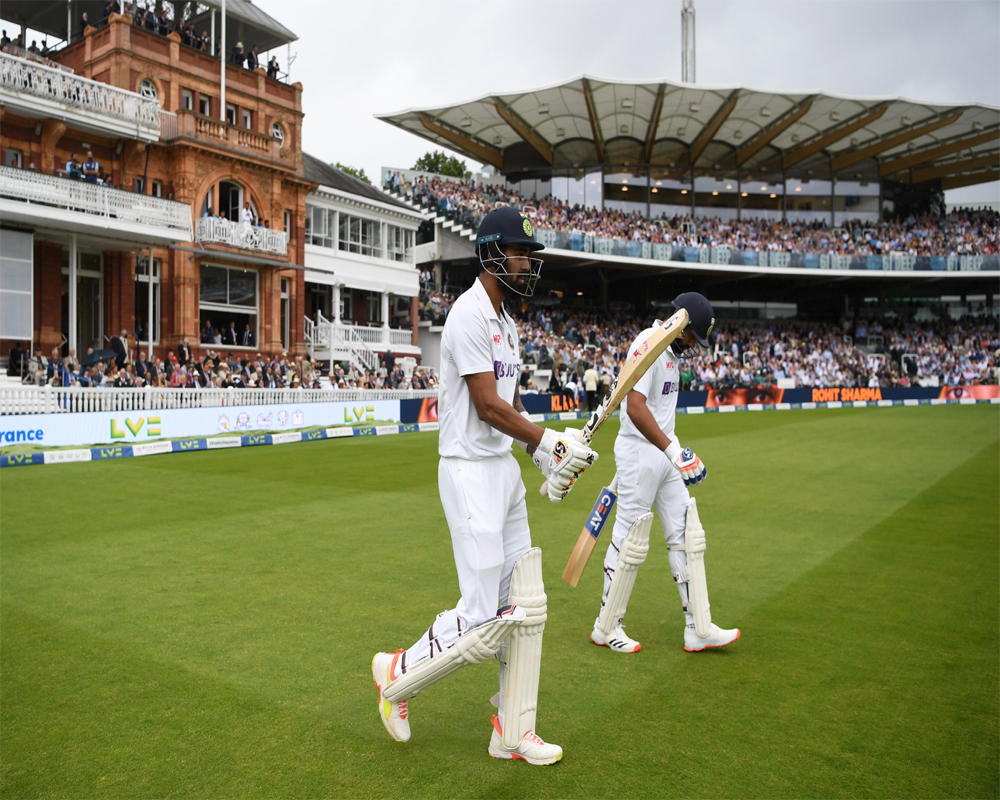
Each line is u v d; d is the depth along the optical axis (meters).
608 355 33.09
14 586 5.00
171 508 7.99
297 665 3.62
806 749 2.76
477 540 2.60
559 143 38.84
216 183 22.86
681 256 35.81
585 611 4.55
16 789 2.51
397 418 19.83
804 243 39.06
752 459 12.24
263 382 20.06
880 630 4.11
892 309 43.03
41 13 23.62
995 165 42.84
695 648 3.79
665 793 2.46
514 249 2.62
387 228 30.56
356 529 6.89
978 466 11.21
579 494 9.17
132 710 3.12
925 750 2.75
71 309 18.16
